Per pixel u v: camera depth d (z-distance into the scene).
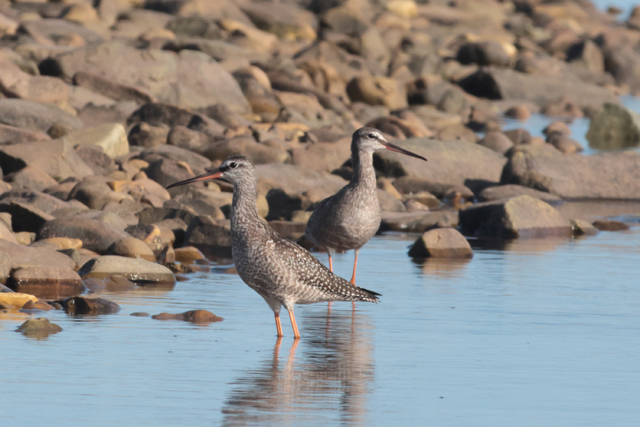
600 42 63.19
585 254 16.78
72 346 9.62
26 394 8.05
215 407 7.88
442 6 71.94
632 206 23.92
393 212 20.45
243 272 10.38
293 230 18.59
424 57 48.00
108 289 12.60
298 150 24.64
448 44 59.31
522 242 18.28
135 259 13.44
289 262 10.17
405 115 33.72
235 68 37.00
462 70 49.19
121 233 15.01
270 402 8.06
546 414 7.88
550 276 14.48
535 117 43.56
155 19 48.38
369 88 39.22
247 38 46.53
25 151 19.67
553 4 81.38
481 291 13.21
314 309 12.08
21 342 9.69
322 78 40.06
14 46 33.31
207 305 11.88
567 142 32.16
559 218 19.73
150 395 8.15
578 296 12.98
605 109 36.78
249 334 10.52
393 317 11.56
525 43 59.94
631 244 18.12
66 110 26.53
